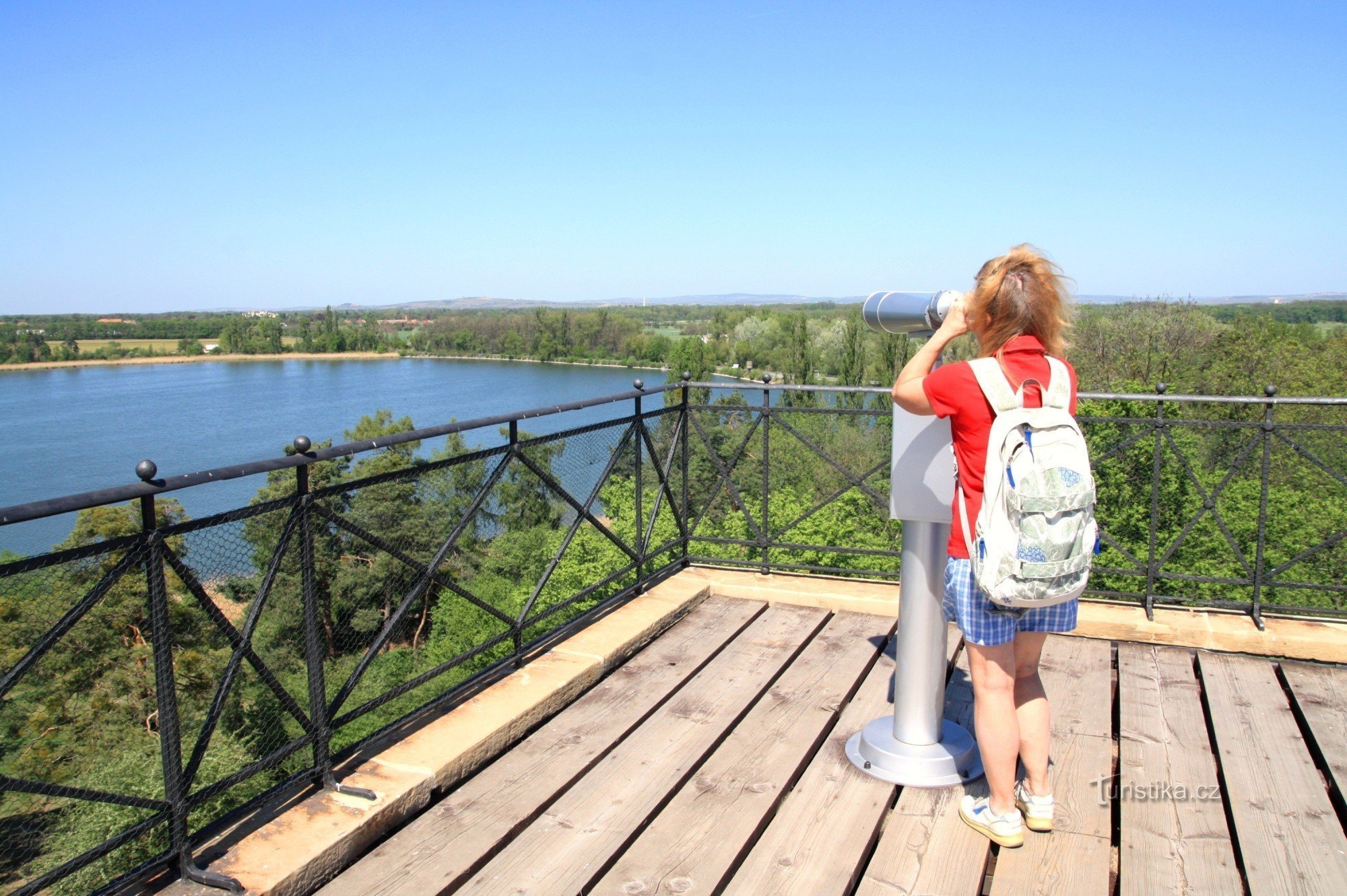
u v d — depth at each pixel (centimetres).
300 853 189
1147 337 2172
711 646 330
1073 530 176
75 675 181
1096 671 305
